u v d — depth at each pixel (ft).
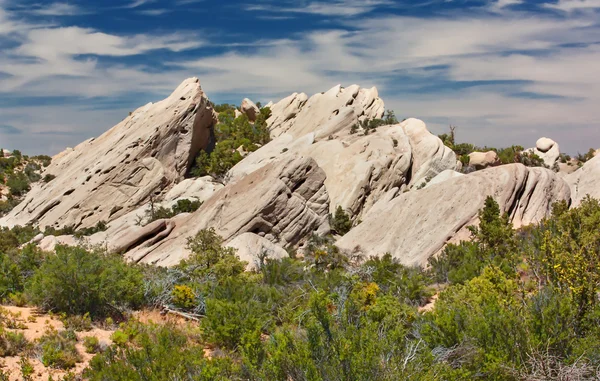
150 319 52.65
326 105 324.19
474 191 133.28
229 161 264.31
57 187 256.32
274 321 52.75
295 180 179.83
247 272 90.38
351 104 318.86
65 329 46.83
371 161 218.38
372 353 32.09
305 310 51.80
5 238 130.52
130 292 57.00
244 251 133.08
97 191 245.24
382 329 43.01
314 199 182.91
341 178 215.51
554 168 261.44
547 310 37.93
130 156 249.55
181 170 257.34
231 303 53.72
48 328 46.62
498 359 34.99
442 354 36.83
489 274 50.57
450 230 127.44
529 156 265.75
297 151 244.63
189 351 39.50
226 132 350.84
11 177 316.40
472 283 53.78
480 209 124.26
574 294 39.58
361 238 140.56
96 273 55.26
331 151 232.12
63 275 52.16
